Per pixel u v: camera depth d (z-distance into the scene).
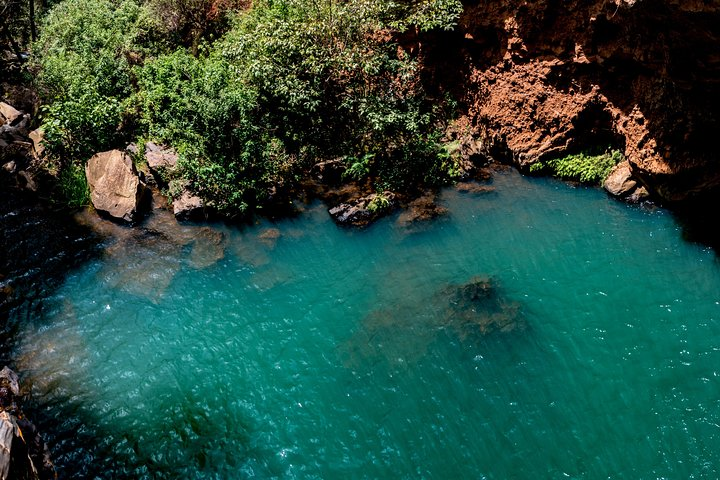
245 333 11.59
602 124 15.04
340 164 16.22
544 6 14.16
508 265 12.96
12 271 13.04
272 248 13.89
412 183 16.00
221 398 10.17
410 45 17.42
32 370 10.62
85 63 19.05
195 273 13.11
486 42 16.16
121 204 14.67
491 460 8.87
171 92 16.98
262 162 15.52
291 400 10.11
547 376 10.18
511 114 16.05
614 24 12.93
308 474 8.81
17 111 18.81
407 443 9.21
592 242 13.41
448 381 10.25
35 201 15.51
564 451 8.91
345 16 16.28
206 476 8.81
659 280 12.09
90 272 13.09
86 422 9.64
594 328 11.09
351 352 11.05
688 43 10.30
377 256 13.62
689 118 12.29
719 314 11.12
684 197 13.47
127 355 11.03
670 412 9.38
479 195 15.46
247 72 16.23
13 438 7.75
